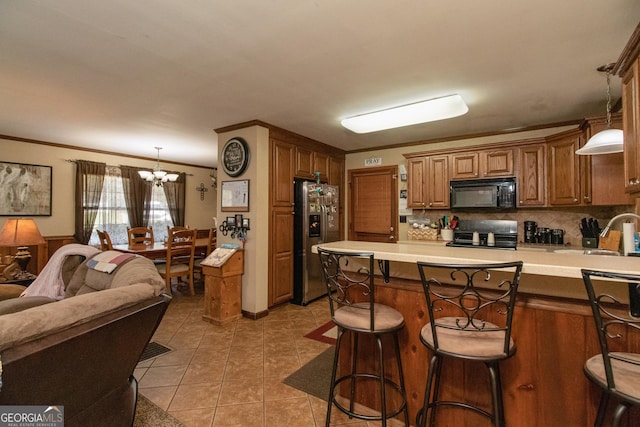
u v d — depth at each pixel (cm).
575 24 174
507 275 146
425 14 166
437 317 163
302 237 411
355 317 158
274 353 268
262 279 362
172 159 613
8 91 272
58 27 178
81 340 116
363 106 309
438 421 163
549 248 333
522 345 143
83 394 124
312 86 261
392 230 479
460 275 159
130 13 165
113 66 226
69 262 265
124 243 541
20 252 308
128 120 357
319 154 464
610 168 283
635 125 161
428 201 415
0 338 95
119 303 134
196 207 675
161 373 233
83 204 494
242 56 212
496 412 122
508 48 200
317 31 182
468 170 389
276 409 191
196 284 511
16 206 436
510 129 388
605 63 219
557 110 318
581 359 133
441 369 162
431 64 222
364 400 188
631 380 98
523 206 357
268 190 372
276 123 368
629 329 123
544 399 139
